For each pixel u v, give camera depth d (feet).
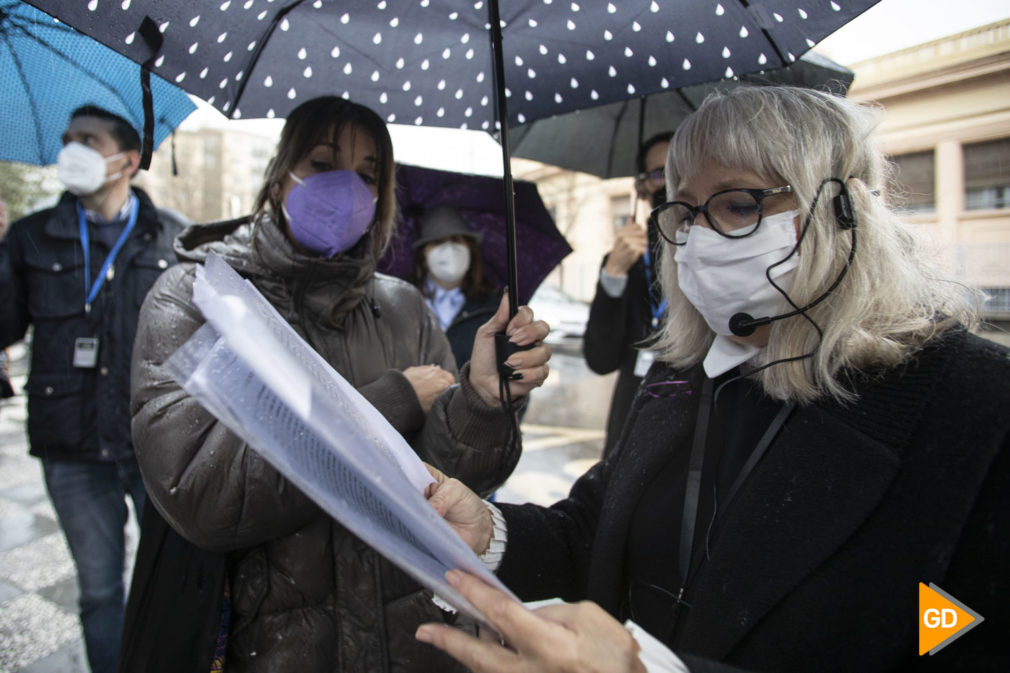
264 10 3.84
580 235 61.98
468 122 4.94
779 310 3.04
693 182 3.22
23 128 4.21
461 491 3.44
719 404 3.33
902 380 2.63
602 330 8.62
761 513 2.72
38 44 3.88
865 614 2.37
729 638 2.63
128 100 4.20
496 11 3.70
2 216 7.61
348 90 4.67
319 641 4.13
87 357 7.48
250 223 4.74
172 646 3.96
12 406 25.34
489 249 10.01
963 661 2.20
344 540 4.24
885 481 2.45
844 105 3.05
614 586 3.40
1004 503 2.23
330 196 4.39
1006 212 29.96
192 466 3.71
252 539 3.83
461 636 2.21
